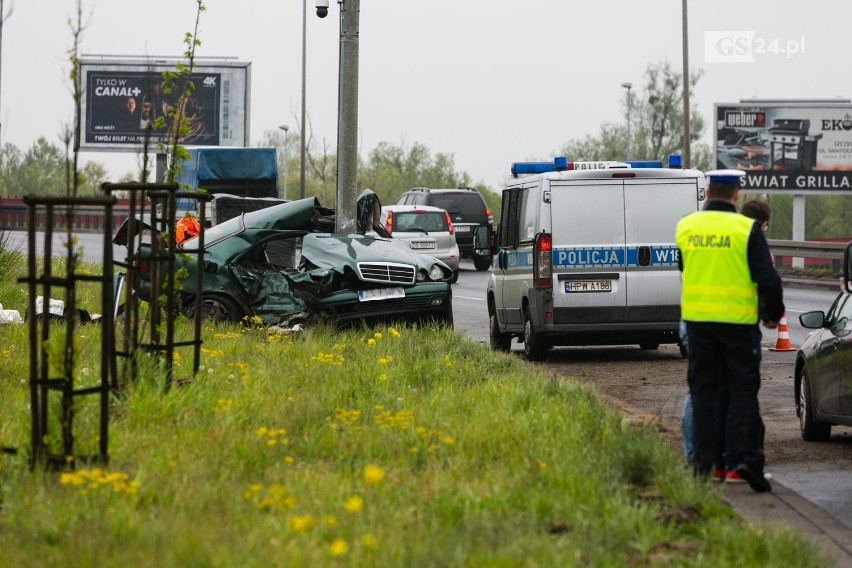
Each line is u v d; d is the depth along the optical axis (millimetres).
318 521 12148
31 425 15242
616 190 30797
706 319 15867
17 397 19578
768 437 20906
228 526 12156
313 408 18688
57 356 14898
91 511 12555
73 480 13281
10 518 12406
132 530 11898
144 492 13414
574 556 11438
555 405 19453
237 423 17438
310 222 34562
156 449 15875
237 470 14758
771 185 95875
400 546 11266
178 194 19766
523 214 32406
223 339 28172
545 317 30656
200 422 17516
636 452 15289
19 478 14094
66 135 14977
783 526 12812
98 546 11391
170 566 10766
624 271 30688
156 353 19000
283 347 27031
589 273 30688
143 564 10844
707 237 16000
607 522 12703
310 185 166625
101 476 13773
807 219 191125
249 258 34094
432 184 190500
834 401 19250
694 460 15984
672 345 36469
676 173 30906
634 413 22578
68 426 14766
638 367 30391
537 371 25750
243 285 32438
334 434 16984
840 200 190500
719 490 14812
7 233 47938
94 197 14375
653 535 12422
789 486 16547
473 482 14453
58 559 11000
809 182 95625
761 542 12078
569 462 15281
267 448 15977
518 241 32844
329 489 13789
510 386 21641
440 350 27438
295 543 11352
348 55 37938
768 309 15891
